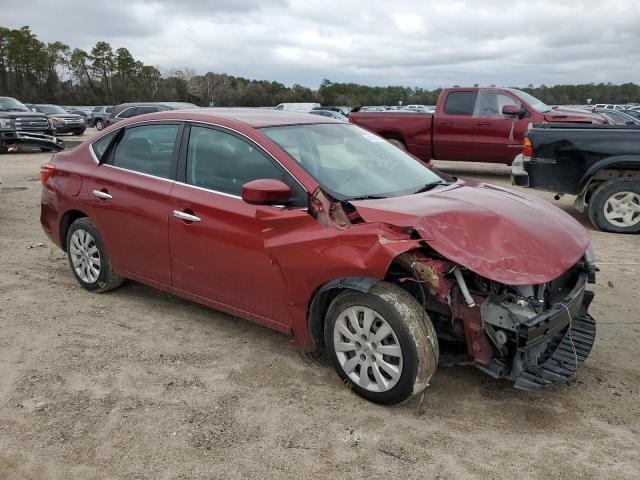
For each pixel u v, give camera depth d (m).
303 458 2.91
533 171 8.03
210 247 3.95
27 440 3.04
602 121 11.55
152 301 5.02
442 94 12.66
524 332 3.02
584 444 3.03
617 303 5.04
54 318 4.62
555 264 3.14
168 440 3.05
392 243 3.10
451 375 3.75
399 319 3.12
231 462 2.88
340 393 3.51
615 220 7.70
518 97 11.94
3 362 3.87
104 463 2.86
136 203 4.43
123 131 4.81
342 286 3.25
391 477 2.77
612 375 3.75
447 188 4.11
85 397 3.45
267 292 3.72
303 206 3.54
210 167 4.07
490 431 3.14
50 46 86.81
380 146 4.62
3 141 17.75
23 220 8.24
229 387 3.58
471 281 3.25
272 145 3.79
